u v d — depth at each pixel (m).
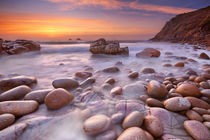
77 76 3.04
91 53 7.90
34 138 1.08
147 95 1.98
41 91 1.76
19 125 1.13
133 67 4.13
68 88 2.22
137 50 9.87
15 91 1.77
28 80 2.35
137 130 1.02
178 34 21.80
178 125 1.24
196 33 15.77
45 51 8.38
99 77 3.00
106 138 1.06
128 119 1.21
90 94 1.94
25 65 4.45
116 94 1.96
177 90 1.94
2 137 1.00
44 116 1.36
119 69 3.81
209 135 1.04
